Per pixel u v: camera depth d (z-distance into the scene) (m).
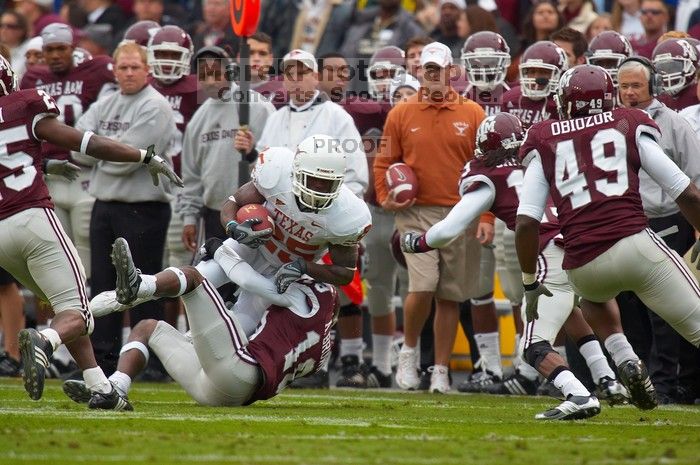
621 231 20.75
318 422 20.61
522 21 40.56
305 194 21.66
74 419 20.02
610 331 22.58
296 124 30.44
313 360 23.03
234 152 31.73
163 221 32.00
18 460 15.48
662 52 29.34
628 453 16.66
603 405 26.23
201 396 22.88
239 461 15.65
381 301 33.12
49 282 21.36
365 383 32.62
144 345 23.02
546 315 22.92
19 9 47.44
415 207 30.52
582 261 21.05
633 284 21.12
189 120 34.06
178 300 34.00
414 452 16.66
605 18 36.72
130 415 20.98
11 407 22.67
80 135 21.62
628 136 21.06
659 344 28.03
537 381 30.27
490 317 31.25
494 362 31.19
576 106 21.41
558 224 23.81
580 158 21.12
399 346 36.47
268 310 22.83
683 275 20.94
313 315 22.89
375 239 32.78
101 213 31.70
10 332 33.56
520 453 16.69
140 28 36.03
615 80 30.34
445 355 30.69
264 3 44.59
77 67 34.59
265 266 23.11
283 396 28.20
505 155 24.02
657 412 24.44
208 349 22.14
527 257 21.59
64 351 34.09
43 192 21.58
